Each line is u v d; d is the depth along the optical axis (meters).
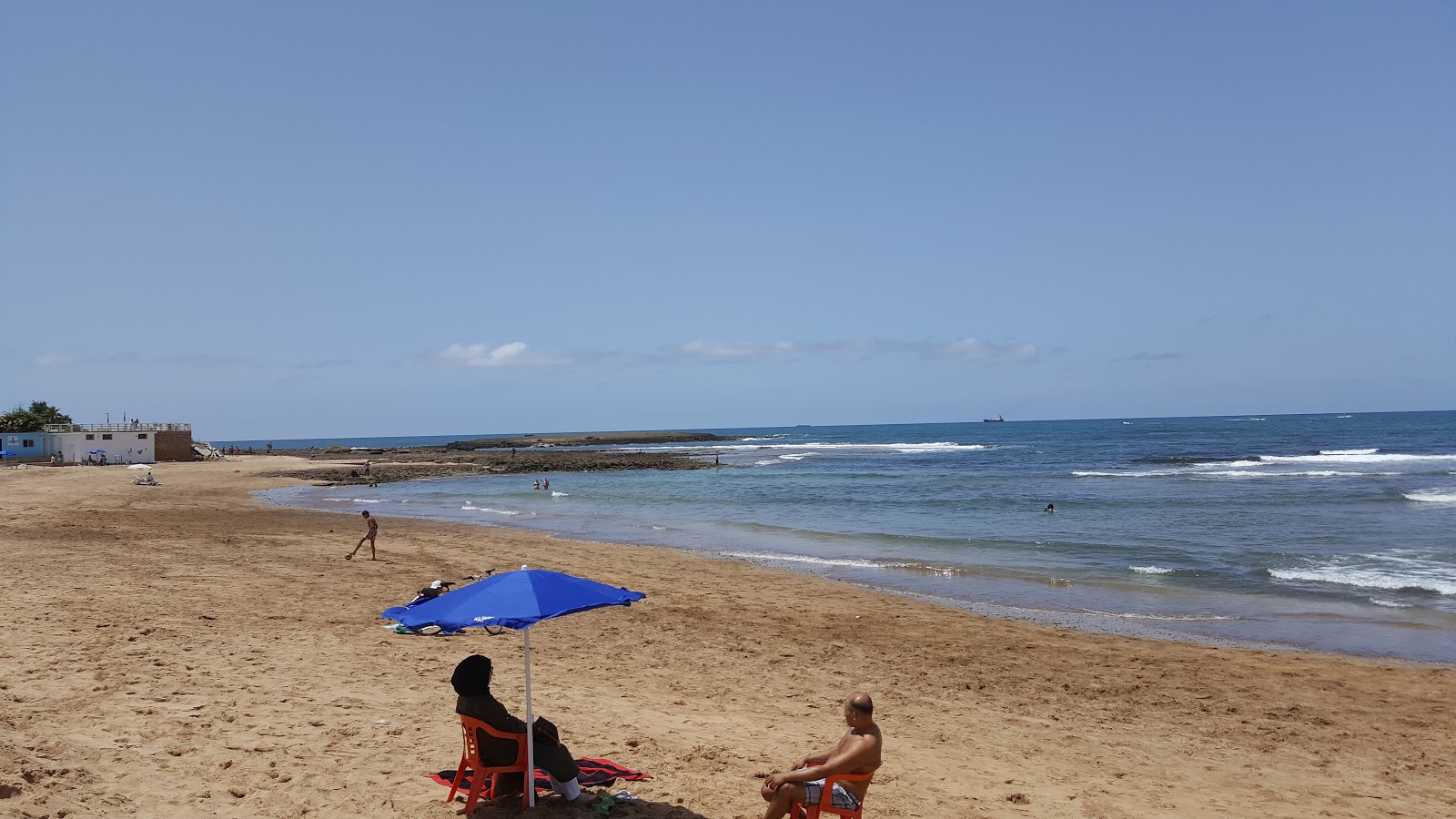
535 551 23.36
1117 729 9.90
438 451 111.38
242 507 36.72
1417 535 26.14
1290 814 7.39
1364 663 13.05
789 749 8.13
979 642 13.97
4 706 7.57
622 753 7.65
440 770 6.84
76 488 42.94
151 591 14.62
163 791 5.98
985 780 7.71
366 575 18.08
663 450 111.94
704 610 15.95
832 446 121.94
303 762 6.79
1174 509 34.09
